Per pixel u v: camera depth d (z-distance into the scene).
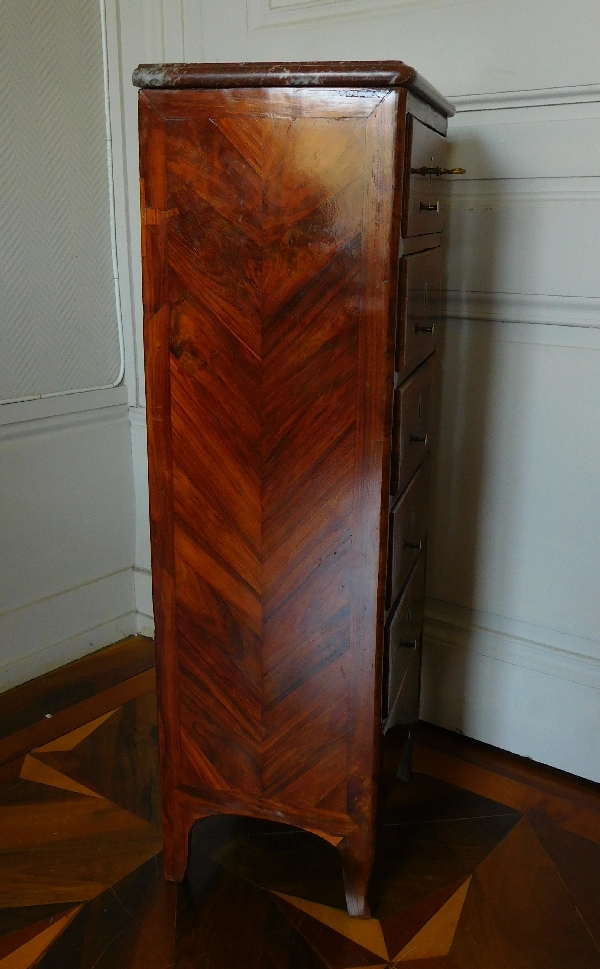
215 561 1.20
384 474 1.09
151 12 1.81
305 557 1.16
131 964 1.20
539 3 1.39
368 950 1.24
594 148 1.41
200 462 1.17
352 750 1.22
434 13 1.50
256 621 1.21
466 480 1.70
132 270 2.00
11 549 1.91
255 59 1.74
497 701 1.75
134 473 2.17
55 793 1.57
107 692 1.94
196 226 1.08
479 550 1.72
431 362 1.41
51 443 1.95
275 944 1.25
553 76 1.41
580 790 1.63
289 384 1.10
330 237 1.03
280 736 1.25
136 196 1.94
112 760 1.68
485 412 1.64
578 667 1.63
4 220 1.75
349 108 0.98
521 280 1.53
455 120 1.53
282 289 1.06
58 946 1.23
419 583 1.50
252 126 1.02
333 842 1.28
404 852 1.45
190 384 1.14
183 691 1.28
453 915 1.31
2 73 1.69
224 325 1.10
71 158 1.86
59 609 2.04
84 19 1.82
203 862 1.43
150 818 1.51
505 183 1.50
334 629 1.17
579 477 1.57
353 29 1.60
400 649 1.33
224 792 1.31
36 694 1.92
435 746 1.78
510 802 1.59
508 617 1.71
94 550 2.11
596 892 1.36
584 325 1.49
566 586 1.63
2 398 1.83
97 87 1.88
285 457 1.12
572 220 1.46
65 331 1.94
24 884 1.35
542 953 1.24
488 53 1.46
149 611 2.21
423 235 1.20
